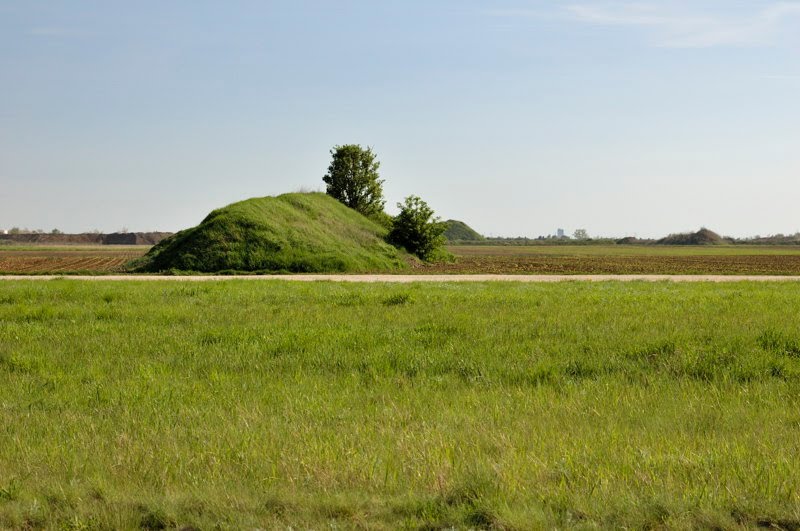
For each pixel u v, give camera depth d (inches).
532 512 202.5
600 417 313.3
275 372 417.1
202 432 286.5
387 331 550.3
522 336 531.5
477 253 4192.9
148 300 796.6
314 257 1847.9
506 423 301.7
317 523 202.2
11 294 832.9
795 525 199.2
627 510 205.5
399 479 230.5
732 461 244.1
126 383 383.2
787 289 1057.5
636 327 573.6
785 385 378.6
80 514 208.5
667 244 7450.8
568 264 2501.2
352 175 2938.0
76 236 7682.1
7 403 341.7
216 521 204.8
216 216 1977.1
